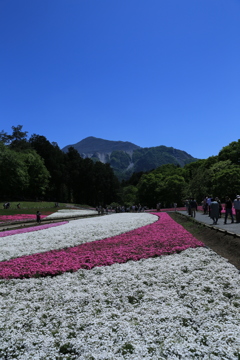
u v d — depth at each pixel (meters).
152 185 100.00
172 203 89.69
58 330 6.30
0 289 9.59
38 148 125.88
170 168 136.62
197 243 15.57
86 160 144.50
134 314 6.90
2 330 6.48
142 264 12.02
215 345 5.25
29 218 46.50
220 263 11.27
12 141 127.62
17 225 37.47
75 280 10.14
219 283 8.90
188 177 104.31
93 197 139.00
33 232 26.95
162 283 9.23
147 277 10.02
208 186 72.31
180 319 6.49
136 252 14.20
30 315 7.25
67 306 7.75
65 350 5.55
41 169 105.06
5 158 87.69
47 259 13.64
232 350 5.00
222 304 7.20
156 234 20.12
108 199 143.38
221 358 4.86
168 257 12.98
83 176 135.62
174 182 88.31
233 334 5.55
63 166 127.75
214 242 16.02
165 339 5.56
